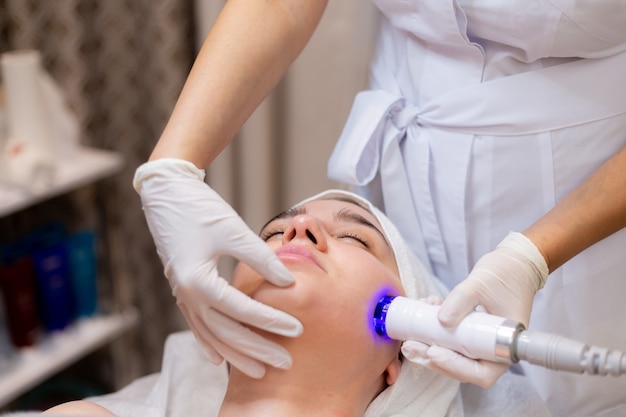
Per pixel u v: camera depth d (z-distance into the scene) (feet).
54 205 6.76
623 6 2.86
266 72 3.14
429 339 2.61
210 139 2.91
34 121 5.73
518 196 3.24
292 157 6.27
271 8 3.18
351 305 2.81
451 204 3.36
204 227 2.66
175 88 6.40
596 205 2.92
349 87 5.74
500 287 2.67
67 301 6.31
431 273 3.59
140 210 6.99
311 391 2.82
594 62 3.06
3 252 6.06
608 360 2.18
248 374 2.77
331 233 3.24
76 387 7.14
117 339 7.08
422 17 3.20
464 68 3.22
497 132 3.18
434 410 3.11
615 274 3.26
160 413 3.29
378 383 3.03
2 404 5.63
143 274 7.16
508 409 3.31
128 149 6.84
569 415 3.45
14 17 6.09
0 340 5.92
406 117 3.43
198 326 2.77
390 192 3.51
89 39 6.57
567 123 3.10
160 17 6.19
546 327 3.35
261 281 2.83
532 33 2.96
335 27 5.64
